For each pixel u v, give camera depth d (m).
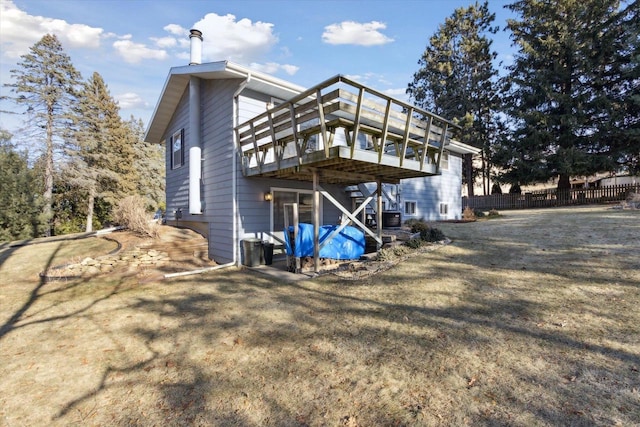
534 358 3.11
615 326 3.58
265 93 8.66
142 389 2.96
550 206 20.47
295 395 2.76
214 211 9.08
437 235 9.00
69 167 20.80
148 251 8.68
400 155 6.52
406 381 2.87
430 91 29.19
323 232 7.63
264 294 5.67
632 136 17.61
